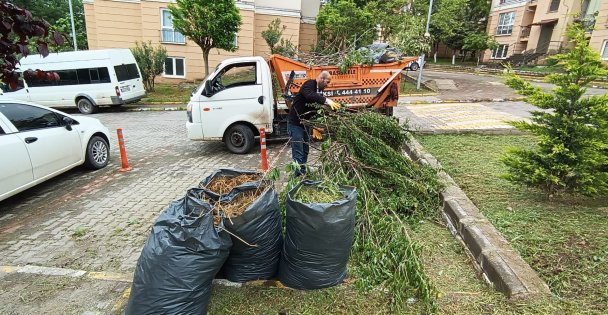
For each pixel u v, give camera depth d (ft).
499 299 9.04
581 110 12.66
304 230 8.97
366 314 8.95
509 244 10.74
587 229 11.66
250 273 9.83
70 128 20.10
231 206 9.25
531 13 94.99
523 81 13.62
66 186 19.62
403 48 27.43
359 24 62.08
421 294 9.11
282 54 26.89
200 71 70.23
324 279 9.54
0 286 10.64
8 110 16.87
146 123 40.98
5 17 6.29
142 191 18.81
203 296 8.51
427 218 13.83
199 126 24.85
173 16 53.06
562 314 8.30
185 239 8.22
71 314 9.45
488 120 31.89
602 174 12.82
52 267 11.69
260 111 24.72
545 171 13.20
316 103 16.51
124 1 67.26
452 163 19.40
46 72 7.25
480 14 109.91
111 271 11.47
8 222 15.28
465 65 100.27
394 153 14.83
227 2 51.37
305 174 12.42
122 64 50.14
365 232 11.07
